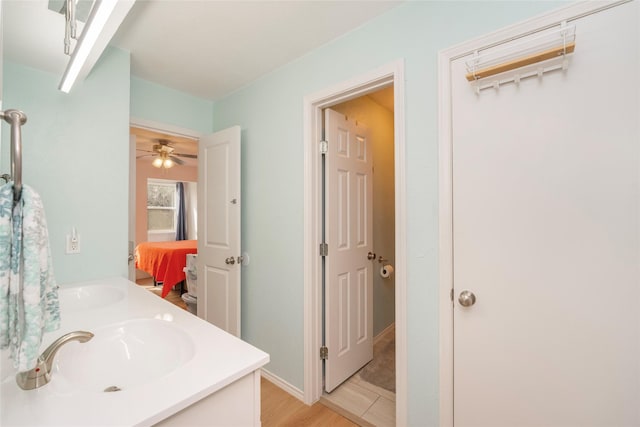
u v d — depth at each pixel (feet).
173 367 2.92
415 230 4.50
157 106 7.46
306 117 6.09
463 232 4.05
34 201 2.10
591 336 3.24
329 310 6.31
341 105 7.41
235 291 7.25
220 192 7.73
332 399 6.18
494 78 3.79
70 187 5.22
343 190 6.81
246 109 7.54
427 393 4.38
